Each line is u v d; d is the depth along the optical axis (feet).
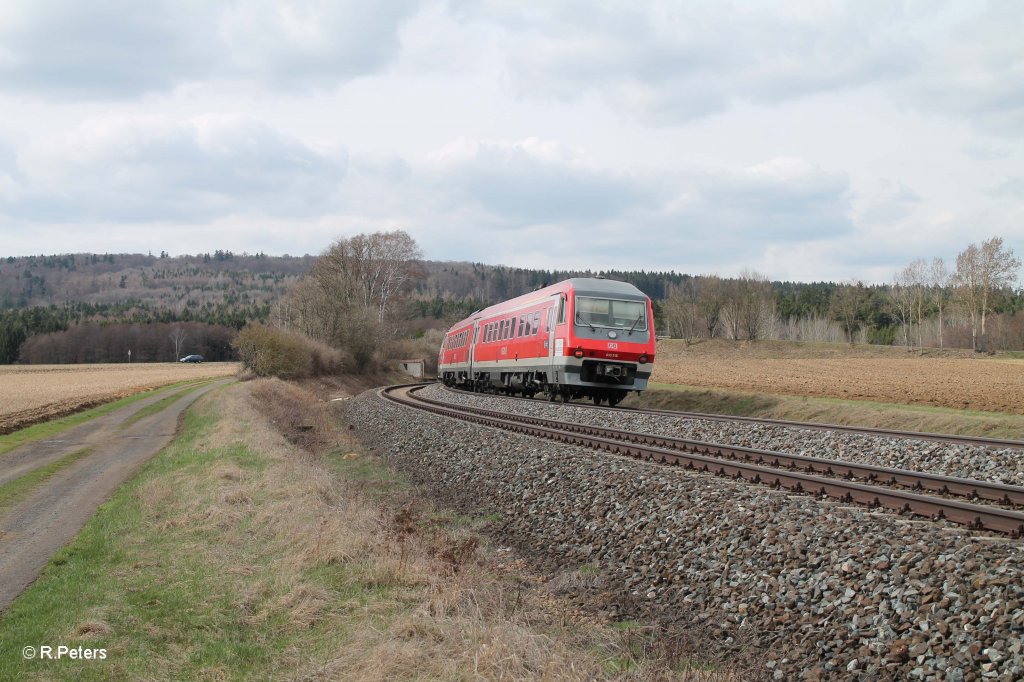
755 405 92.84
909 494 32.58
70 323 471.62
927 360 223.30
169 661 22.49
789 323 435.94
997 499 35.53
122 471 61.52
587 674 21.58
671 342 334.65
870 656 21.93
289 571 30.50
